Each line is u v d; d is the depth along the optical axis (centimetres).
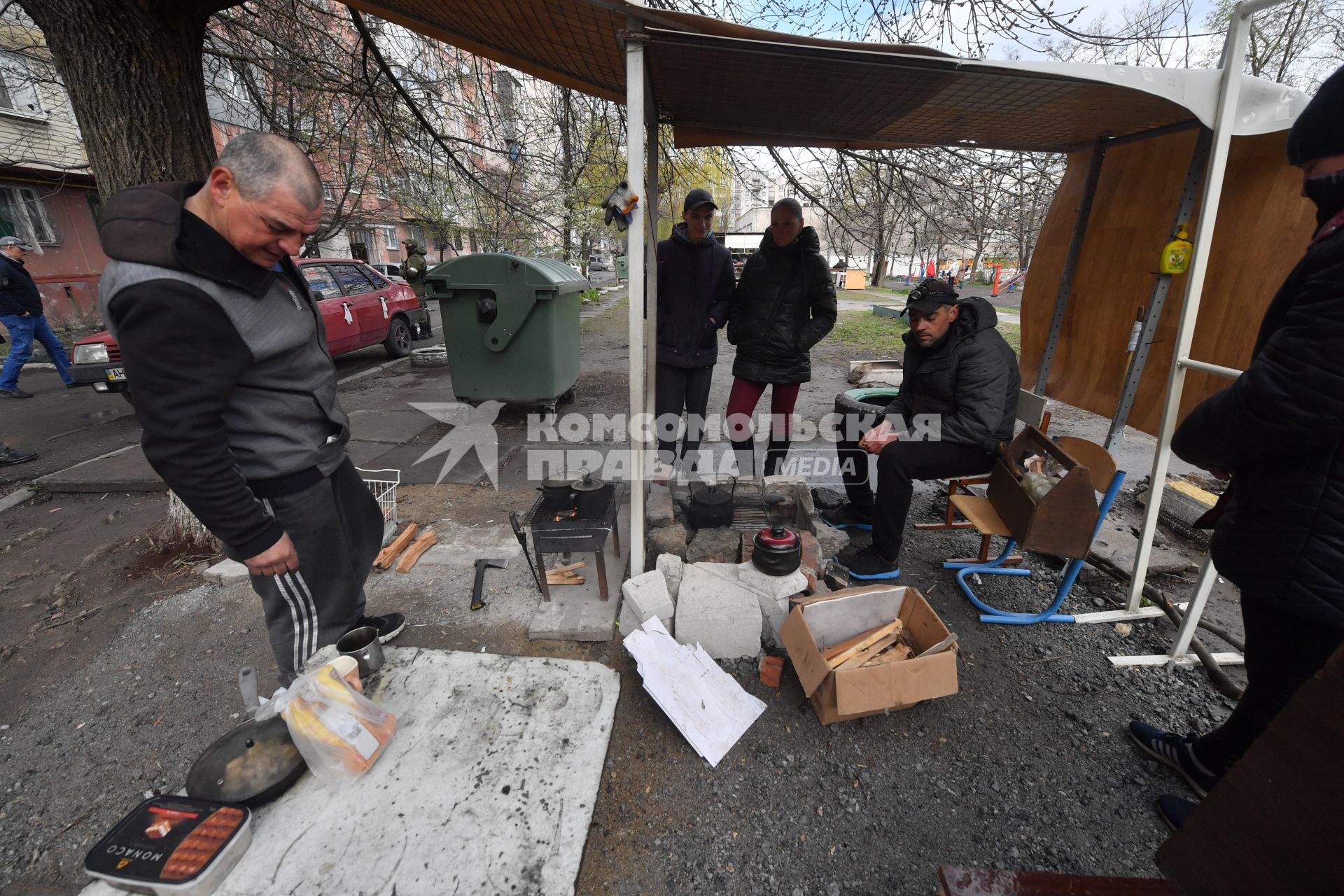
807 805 168
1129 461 434
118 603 257
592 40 215
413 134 461
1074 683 217
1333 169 118
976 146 304
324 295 711
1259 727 146
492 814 157
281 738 166
